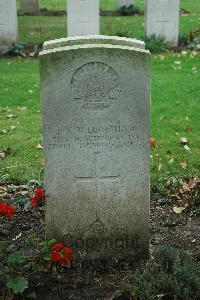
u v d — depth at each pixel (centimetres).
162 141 384
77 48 238
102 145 251
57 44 244
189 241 277
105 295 245
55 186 255
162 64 570
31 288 248
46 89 243
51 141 249
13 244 273
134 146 251
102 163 253
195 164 349
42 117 246
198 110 436
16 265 255
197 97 464
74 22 654
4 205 263
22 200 307
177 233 283
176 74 532
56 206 258
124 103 245
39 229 286
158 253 255
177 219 295
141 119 247
